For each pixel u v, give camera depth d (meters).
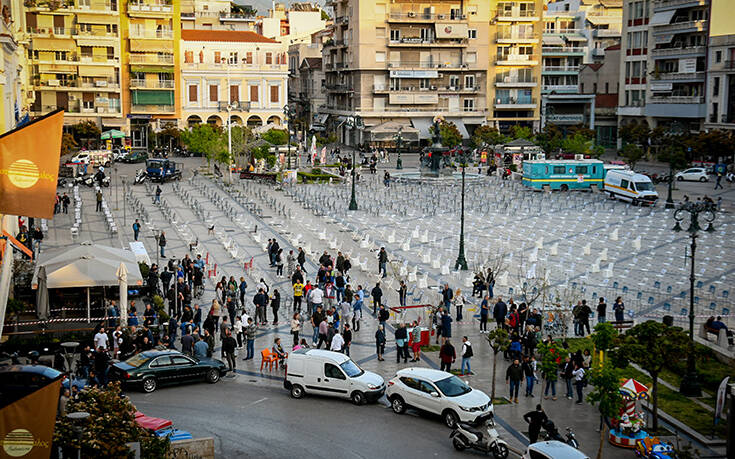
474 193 76.81
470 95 121.12
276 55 116.62
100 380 27.58
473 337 34.34
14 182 19.30
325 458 22.17
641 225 60.41
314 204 67.25
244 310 33.12
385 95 117.62
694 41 104.88
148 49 109.31
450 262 48.03
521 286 41.00
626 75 118.88
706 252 51.19
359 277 44.19
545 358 26.48
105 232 54.44
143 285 35.06
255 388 28.44
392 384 26.28
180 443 19.67
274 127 114.62
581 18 148.12
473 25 119.12
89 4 104.62
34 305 35.56
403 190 79.12
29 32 102.50
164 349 29.59
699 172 87.25
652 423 25.22
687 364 28.03
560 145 99.69
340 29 125.75
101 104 107.06
